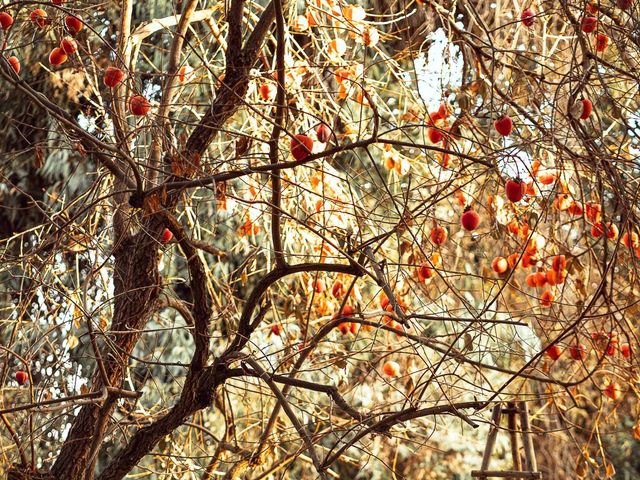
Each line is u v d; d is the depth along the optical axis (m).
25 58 5.91
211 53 6.18
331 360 3.27
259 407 5.82
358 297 4.12
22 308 3.63
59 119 2.81
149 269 3.64
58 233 3.52
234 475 3.71
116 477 3.43
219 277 6.31
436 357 5.42
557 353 3.36
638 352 3.71
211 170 3.14
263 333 5.90
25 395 4.94
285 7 4.31
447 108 3.70
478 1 4.63
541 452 6.48
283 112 2.97
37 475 3.40
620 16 3.53
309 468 5.84
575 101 3.21
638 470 6.82
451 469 6.52
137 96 2.97
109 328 3.96
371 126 5.79
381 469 6.57
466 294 5.74
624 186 3.20
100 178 3.62
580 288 3.51
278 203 3.07
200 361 3.28
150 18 6.79
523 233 3.72
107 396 3.32
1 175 3.30
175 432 5.09
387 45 5.81
